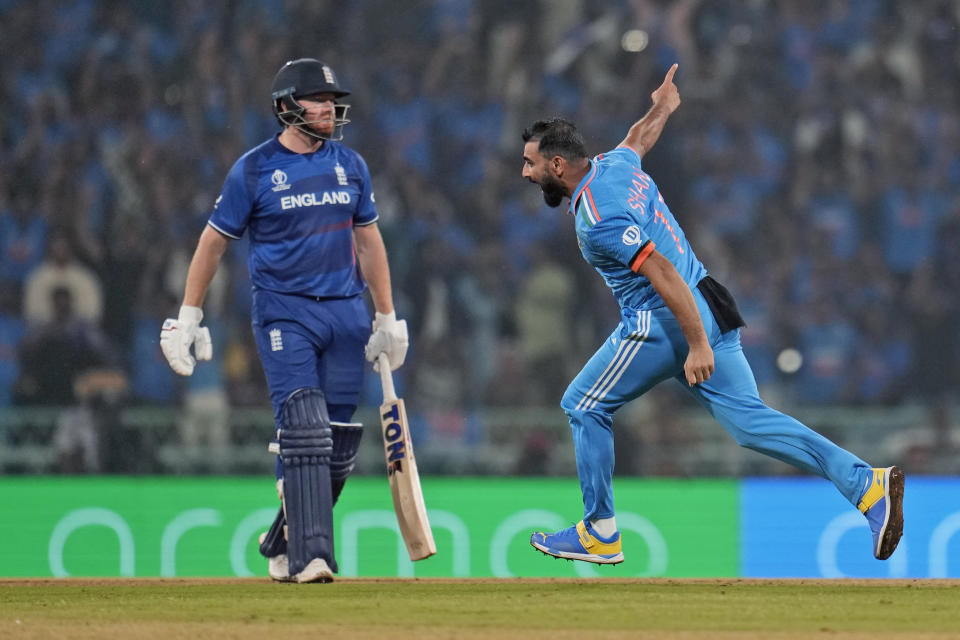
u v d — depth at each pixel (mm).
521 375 36469
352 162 15406
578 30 42875
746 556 27797
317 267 15078
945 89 43656
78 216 37688
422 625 10961
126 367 36125
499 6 43062
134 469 31859
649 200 14586
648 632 10500
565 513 27875
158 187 38688
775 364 38531
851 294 39625
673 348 14570
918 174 42125
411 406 35781
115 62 40500
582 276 38188
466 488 27781
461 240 39500
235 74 40906
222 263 36406
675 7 43031
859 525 27812
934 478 27812
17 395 34125
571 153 14773
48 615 11883
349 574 27234
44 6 40969
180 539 27672
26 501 27719
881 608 12445
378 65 42031
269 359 15109
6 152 39062
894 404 38562
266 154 15039
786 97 42656
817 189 41500
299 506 14875
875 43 43781
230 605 12750
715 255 39656
